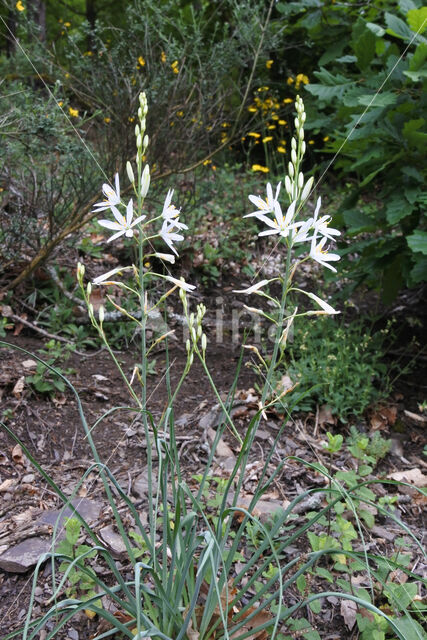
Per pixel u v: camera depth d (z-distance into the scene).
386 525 2.81
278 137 7.27
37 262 4.08
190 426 3.34
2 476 2.88
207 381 3.77
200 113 4.73
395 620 2.08
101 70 4.56
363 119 3.54
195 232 5.32
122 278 4.60
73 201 4.18
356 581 2.42
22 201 4.14
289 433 3.36
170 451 1.90
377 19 5.08
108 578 2.33
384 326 4.59
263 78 6.88
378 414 3.55
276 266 5.26
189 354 1.78
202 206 5.69
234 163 7.38
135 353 3.99
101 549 1.72
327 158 6.49
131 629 2.02
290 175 1.77
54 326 3.94
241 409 3.48
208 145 5.00
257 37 5.30
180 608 1.86
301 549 2.57
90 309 1.78
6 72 5.70
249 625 2.03
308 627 2.11
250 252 5.38
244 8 5.30
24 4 4.52
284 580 2.38
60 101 3.85
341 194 6.59
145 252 4.75
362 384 3.73
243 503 2.76
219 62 4.90
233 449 3.21
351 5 4.77
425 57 3.33
